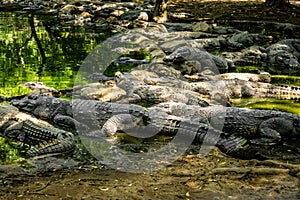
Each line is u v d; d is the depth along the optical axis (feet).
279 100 30.55
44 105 25.95
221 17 61.36
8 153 21.22
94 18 58.44
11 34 49.57
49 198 16.98
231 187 17.99
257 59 40.96
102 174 19.21
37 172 19.25
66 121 24.77
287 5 68.90
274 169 19.31
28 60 39.09
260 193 17.51
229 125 23.81
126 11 59.88
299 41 45.06
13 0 72.18
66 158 20.80
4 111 24.14
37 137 22.67
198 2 73.41
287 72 38.65
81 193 17.40
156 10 57.52
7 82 32.17
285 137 23.62
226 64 37.47
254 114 23.94
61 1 68.74
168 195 17.34
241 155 21.33
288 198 17.08
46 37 48.67
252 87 31.96
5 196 17.07
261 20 59.41
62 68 36.60
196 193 17.54
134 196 17.19
